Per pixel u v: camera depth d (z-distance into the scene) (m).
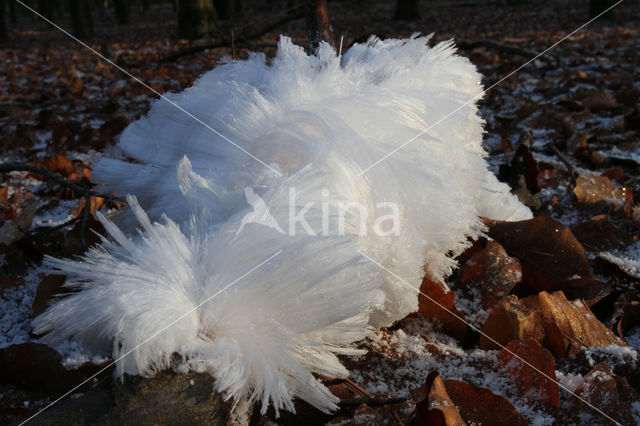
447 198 0.31
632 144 0.80
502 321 0.34
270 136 0.31
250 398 0.26
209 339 0.25
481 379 0.32
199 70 1.96
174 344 0.24
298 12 1.20
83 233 0.40
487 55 2.11
